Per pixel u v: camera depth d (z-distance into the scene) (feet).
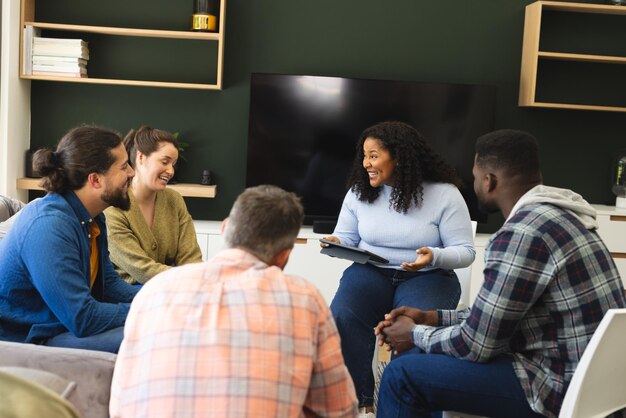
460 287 10.79
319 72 17.25
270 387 5.07
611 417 7.25
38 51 15.94
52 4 16.69
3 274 7.89
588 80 17.62
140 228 10.33
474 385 7.41
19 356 6.67
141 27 16.89
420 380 7.55
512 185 7.73
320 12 17.13
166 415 5.02
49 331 7.95
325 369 5.42
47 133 16.96
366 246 10.94
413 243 10.68
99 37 16.81
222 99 17.21
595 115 17.71
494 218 17.79
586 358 6.57
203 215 17.46
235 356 5.09
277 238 5.60
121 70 16.94
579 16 17.51
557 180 17.78
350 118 16.92
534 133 17.67
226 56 17.08
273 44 17.15
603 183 17.83
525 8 17.30
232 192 17.43
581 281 7.06
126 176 8.34
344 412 5.54
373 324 10.49
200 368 5.08
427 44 17.33
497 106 17.54
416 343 8.00
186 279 5.42
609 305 7.09
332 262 16.38
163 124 17.17
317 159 16.96
